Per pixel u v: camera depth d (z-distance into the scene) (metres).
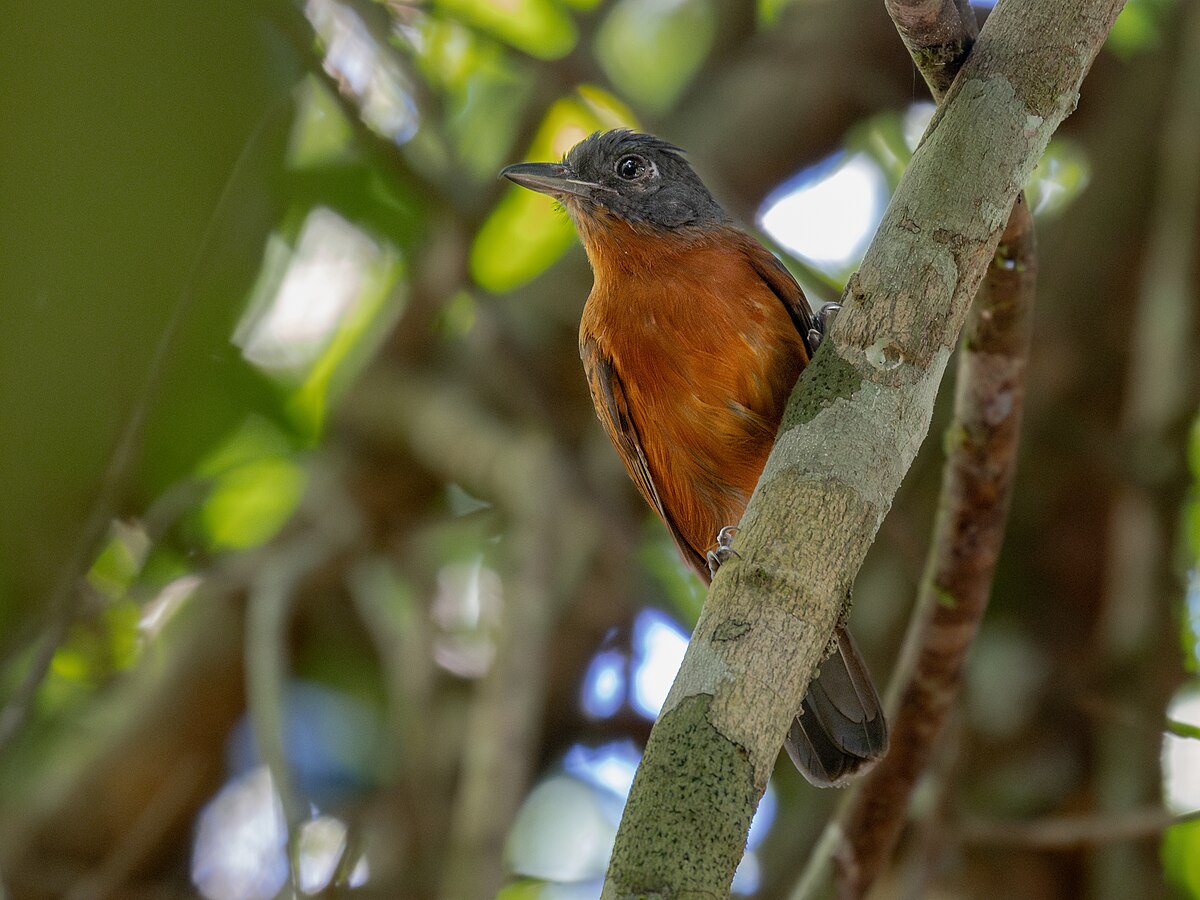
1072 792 10.97
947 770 9.70
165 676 12.11
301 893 8.73
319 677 13.30
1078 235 12.45
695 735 4.31
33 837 11.57
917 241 5.21
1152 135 12.34
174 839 11.90
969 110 5.36
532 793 12.79
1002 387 7.61
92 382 3.20
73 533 6.43
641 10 14.85
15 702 7.86
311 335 13.12
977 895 10.72
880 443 4.97
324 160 11.09
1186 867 12.07
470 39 11.73
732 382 9.10
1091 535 11.80
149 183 3.12
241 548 13.39
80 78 3.05
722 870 4.07
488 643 12.31
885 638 12.02
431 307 12.34
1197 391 11.12
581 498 11.78
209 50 3.17
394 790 11.64
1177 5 12.45
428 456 12.60
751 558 4.71
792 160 13.46
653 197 9.85
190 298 4.83
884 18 13.27
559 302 13.04
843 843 9.16
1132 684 10.63
